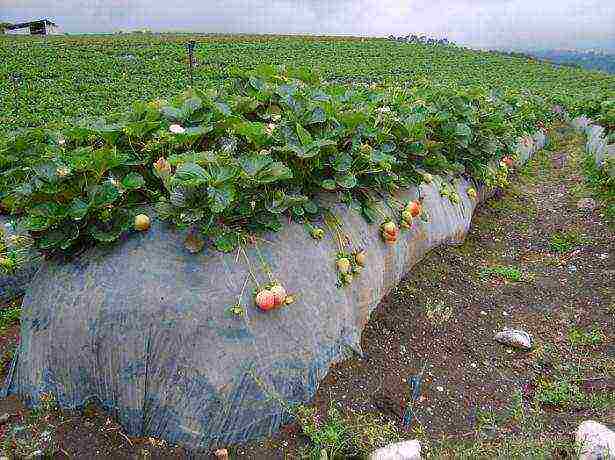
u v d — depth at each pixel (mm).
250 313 3055
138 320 2953
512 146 8250
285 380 3105
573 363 3930
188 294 2977
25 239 3510
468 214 6375
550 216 7312
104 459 2898
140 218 3135
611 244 5988
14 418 3154
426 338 4129
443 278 5055
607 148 9961
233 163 3121
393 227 4207
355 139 3957
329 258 3592
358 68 39719
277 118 4027
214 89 4953
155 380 2961
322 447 2934
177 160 3098
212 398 2910
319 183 3725
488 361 3982
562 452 3041
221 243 3072
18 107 17453
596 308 4668
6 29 58875
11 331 4305
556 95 24656
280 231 3434
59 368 3123
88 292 3049
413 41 64438
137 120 3828
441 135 5840
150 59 34375
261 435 3021
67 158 3137
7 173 3348
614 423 3191
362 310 3906
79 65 29656
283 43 51812
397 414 3314
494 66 49594
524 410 3436
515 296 4953
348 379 3471
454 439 3178
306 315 3277
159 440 2969
